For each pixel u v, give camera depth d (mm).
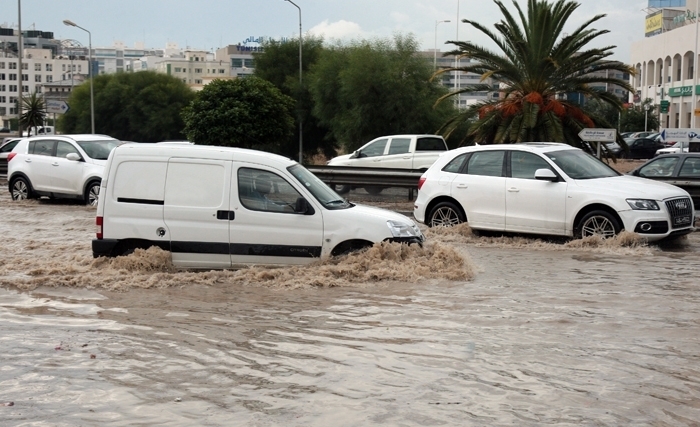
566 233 12984
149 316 7934
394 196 21344
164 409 5301
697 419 5066
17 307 8359
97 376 6008
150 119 61594
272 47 49469
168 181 10117
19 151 21266
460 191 14078
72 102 64438
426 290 9125
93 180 20047
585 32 24594
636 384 5750
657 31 93500
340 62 40750
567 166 13352
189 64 164250
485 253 12172
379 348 6719
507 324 7527
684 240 13664
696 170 16250
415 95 37094
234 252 9992
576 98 27125
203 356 6512
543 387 5688
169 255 10047
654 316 7840
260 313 8031
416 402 5391
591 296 8820
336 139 42688
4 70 160750
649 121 74438
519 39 24875
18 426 5012
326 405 5352
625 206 12453
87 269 10047
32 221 16812
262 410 5270
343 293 8984
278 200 10055
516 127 24453
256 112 37219
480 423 5000
